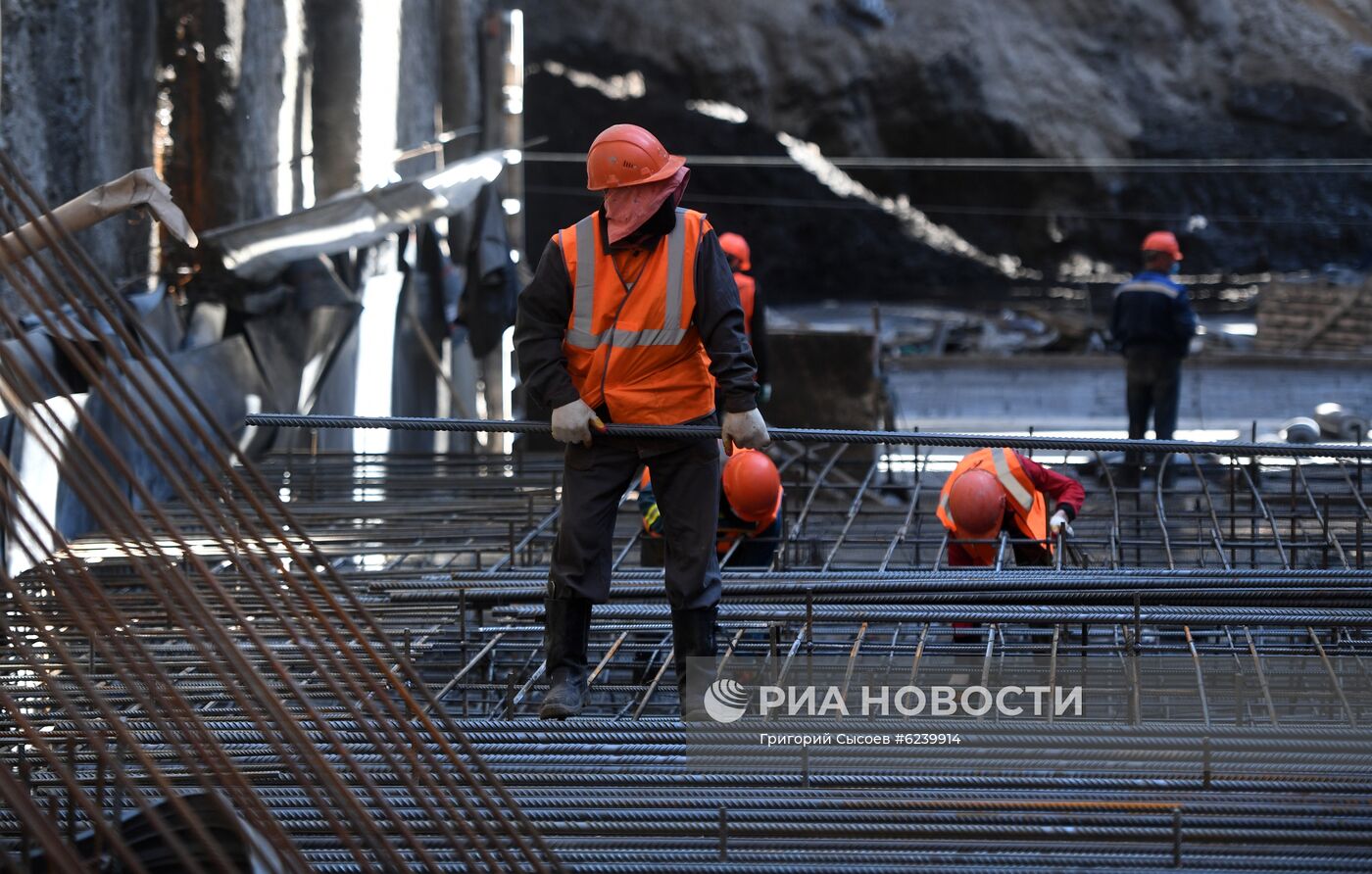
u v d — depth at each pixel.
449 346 19.23
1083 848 5.01
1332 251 46.19
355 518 11.15
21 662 7.03
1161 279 15.97
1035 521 8.82
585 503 6.21
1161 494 10.92
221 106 14.63
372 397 17.17
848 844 5.07
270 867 3.96
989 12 46.19
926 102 46.00
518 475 13.48
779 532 9.57
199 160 14.55
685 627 6.24
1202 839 5.00
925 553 12.07
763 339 13.38
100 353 10.95
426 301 18.36
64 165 12.34
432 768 4.55
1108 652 6.87
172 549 9.74
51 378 4.02
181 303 14.12
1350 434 18.41
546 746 5.92
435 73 20.75
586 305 5.97
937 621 6.96
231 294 14.23
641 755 5.86
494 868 4.47
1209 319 40.06
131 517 4.04
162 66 14.52
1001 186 47.34
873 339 17.94
